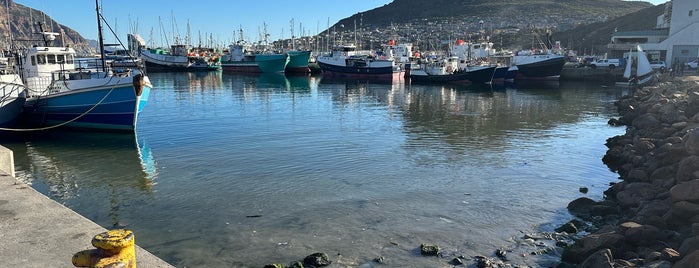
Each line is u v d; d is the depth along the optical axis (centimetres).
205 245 966
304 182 1438
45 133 2383
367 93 4775
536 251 930
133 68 2622
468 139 2197
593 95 4619
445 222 1097
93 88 2305
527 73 6544
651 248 841
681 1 6206
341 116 3023
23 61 2486
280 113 3150
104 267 299
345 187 1384
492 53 7500
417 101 4025
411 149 1945
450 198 1281
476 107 3584
